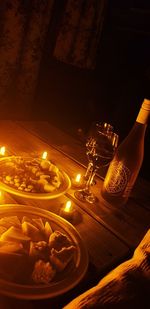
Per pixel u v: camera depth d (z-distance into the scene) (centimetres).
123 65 193
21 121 95
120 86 197
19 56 155
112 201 64
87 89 206
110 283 27
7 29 143
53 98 199
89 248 49
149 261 29
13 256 39
